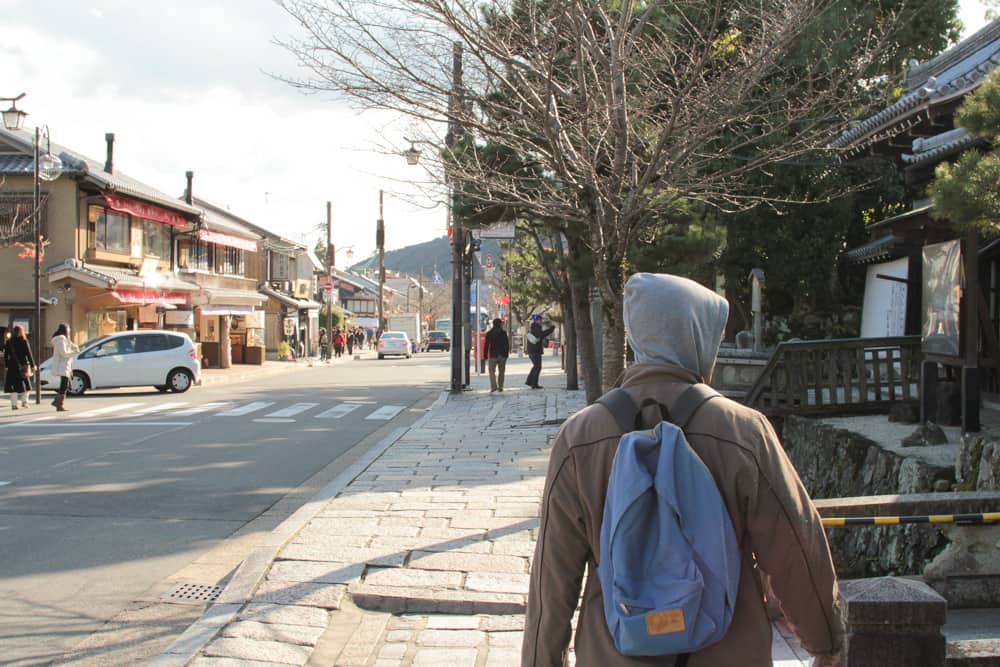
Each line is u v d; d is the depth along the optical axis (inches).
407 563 231.1
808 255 669.3
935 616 118.4
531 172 361.4
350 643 182.9
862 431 360.5
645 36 312.0
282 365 1475.1
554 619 80.2
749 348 637.9
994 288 440.8
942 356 336.2
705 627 68.2
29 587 226.1
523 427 534.6
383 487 337.7
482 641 185.0
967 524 193.2
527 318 2085.4
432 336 2706.7
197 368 880.3
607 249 282.7
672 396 78.7
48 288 990.4
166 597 218.8
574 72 309.4
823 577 77.3
